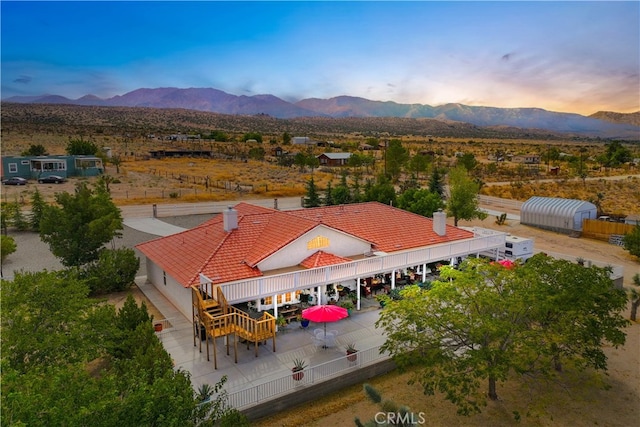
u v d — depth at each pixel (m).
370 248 26.16
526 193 72.25
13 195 57.69
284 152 137.12
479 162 121.00
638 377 18.03
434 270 28.34
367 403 15.70
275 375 16.44
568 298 15.76
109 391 9.47
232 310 18.77
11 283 14.88
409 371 18.08
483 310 15.45
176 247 25.22
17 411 8.22
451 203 43.22
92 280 25.00
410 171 86.31
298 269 22.41
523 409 15.66
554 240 43.31
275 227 25.20
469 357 14.62
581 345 15.77
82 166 78.38
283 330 20.42
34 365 12.70
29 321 13.95
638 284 25.73
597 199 63.62
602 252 38.72
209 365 17.12
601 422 15.05
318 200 54.00
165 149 127.00
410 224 30.06
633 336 21.94
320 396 16.05
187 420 10.28
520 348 14.36
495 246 29.41
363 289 24.72
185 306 21.88
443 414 15.28
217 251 22.38
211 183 76.94
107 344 14.78
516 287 15.64
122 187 69.69
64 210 27.12
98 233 26.48
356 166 98.88
